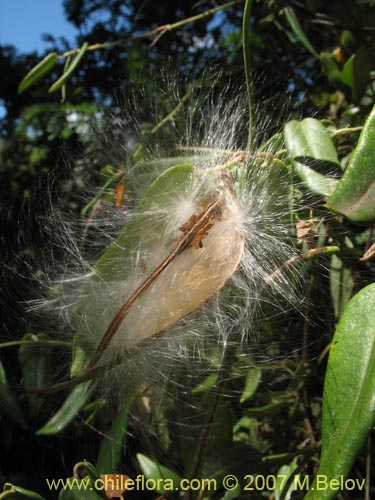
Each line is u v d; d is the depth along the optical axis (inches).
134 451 8.2
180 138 8.7
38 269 8.5
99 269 6.8
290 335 7.8
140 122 9.4
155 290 6.0
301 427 9.9
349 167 5.4
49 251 8.4
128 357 6.0
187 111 9.3
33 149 17.1
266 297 6.6
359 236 7.9
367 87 9.2
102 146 9.6
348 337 4.9
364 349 4.7
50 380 8.8
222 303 6.4
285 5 11.2
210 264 6.1
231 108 8.1
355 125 9.1
